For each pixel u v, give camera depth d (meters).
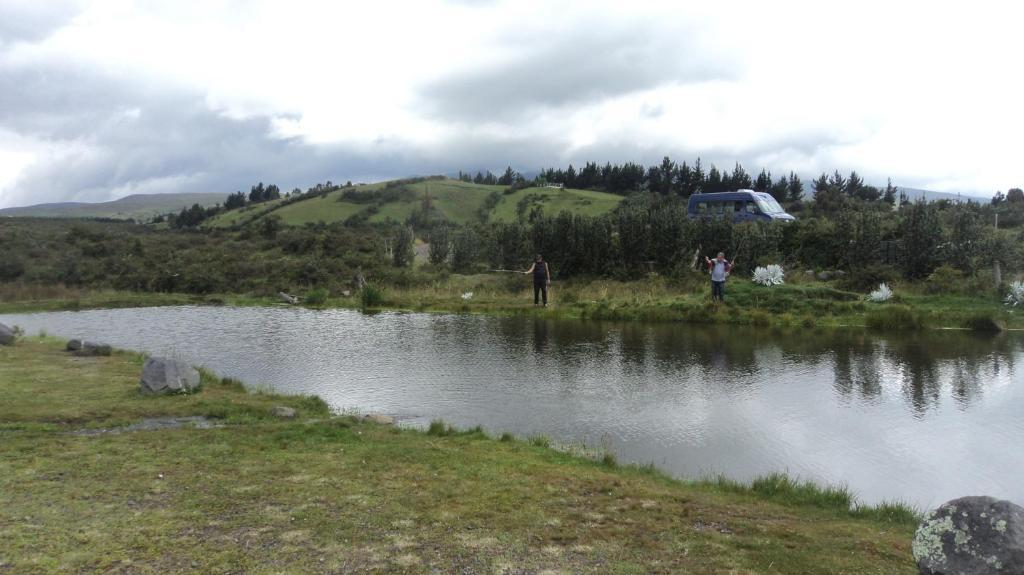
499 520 4.78
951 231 20.66
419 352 13.20
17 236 37.41
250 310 22.45
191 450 6.30
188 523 4.50
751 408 8.73
